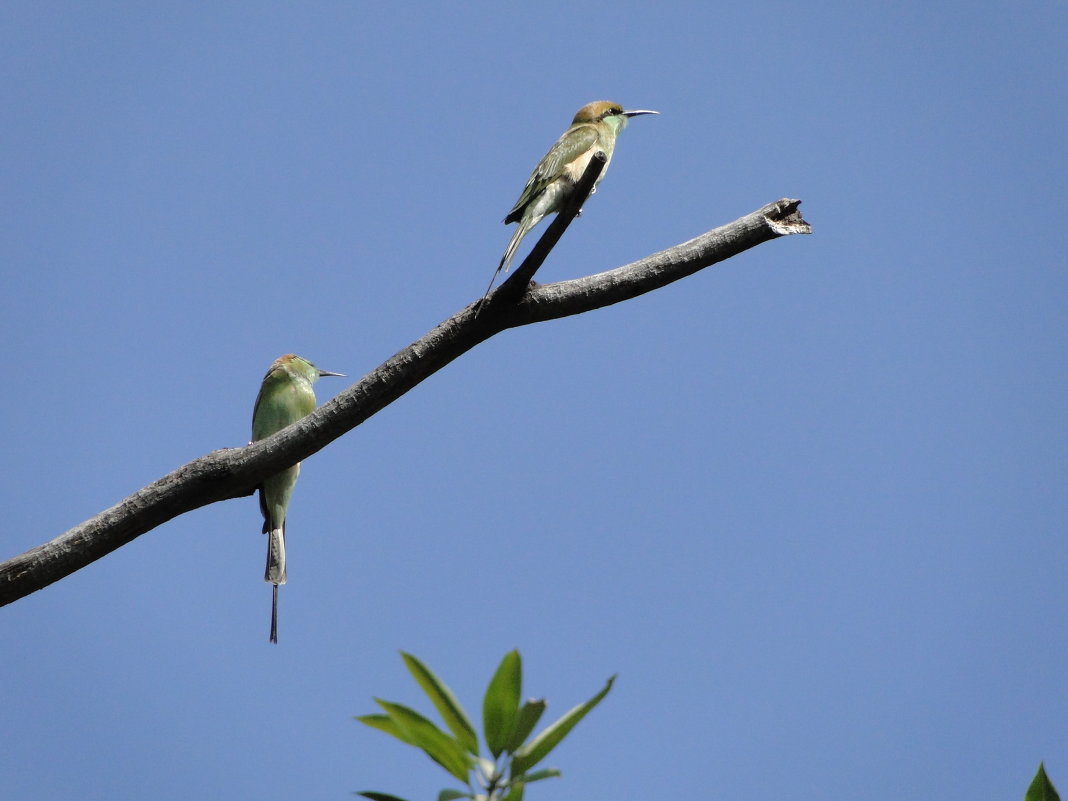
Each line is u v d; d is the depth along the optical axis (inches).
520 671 220.4
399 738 225.3
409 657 223.8
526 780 218.5
